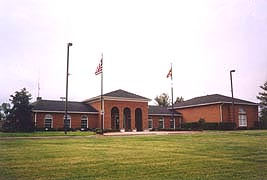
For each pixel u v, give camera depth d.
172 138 20.91
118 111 42.25
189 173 8.05
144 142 17.50
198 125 43.16
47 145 15.20
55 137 22.61
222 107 42.81
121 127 41.25
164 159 10.34
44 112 38.31
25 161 9.78
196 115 46.81
